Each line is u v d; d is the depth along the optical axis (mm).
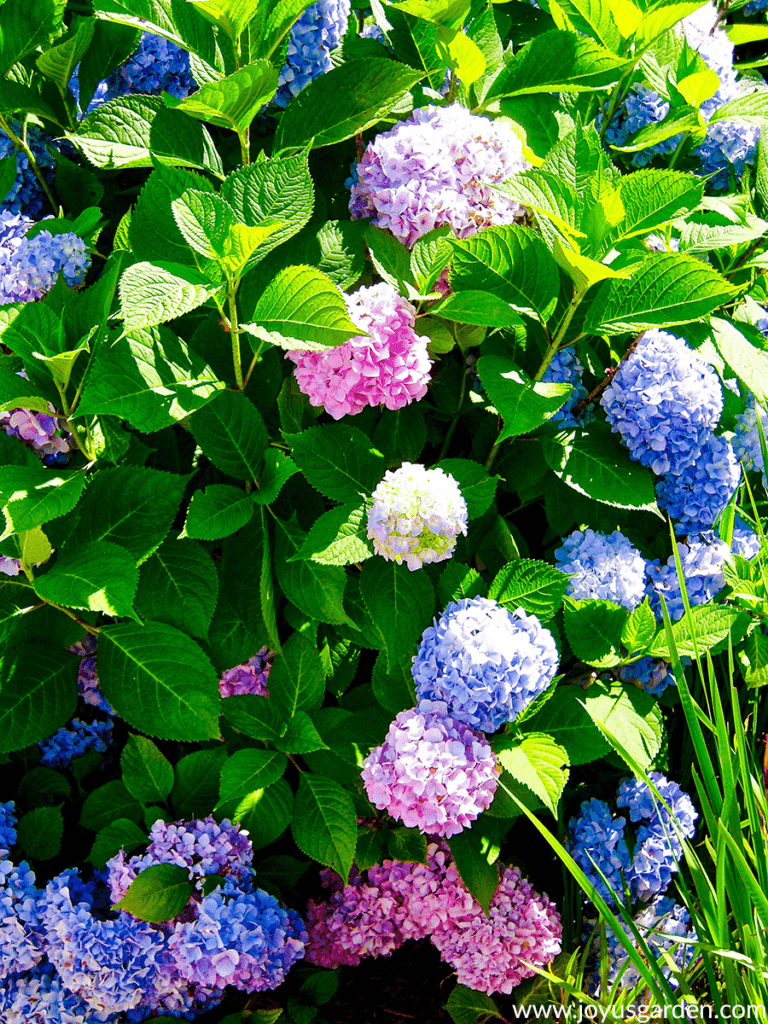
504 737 1370
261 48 1404
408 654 1397
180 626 1383
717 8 1908
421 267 1422
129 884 1371
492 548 1489
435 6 1432
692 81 1601
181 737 1351
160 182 1360
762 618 1535
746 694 1635
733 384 1590
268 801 1421
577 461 1465
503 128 1460
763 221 1610
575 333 1467
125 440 1366
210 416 1365
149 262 1275
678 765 1668
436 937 1501
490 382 1386
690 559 1501
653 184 1447
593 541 1461
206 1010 1444
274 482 1371
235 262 1281
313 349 1277
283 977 1438
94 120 1417
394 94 1408
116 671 1368
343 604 1430
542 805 1413
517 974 1493
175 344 1325
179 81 1606
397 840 1463
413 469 1313
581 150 1481
